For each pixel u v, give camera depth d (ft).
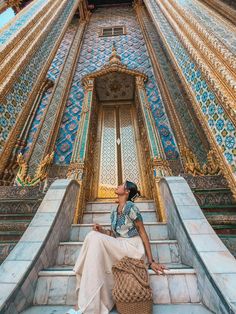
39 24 15.46
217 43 9.85
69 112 19.97
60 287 5.67
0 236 9.02
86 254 5.39
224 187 9.66
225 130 8.05
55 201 8.23
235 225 8.38
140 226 6.30
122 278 4.84
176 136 16.26
